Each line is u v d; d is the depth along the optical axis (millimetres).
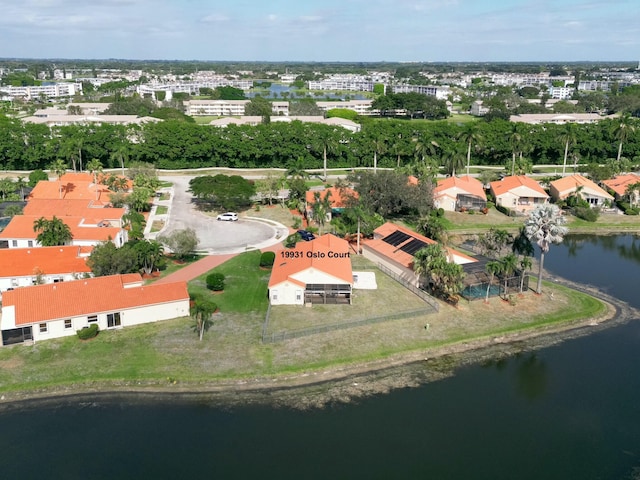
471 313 70938
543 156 170250
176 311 67812
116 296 65688
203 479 43594
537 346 64438
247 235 100625
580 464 46312
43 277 74625
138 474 44062
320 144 155000
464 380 57531
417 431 49688
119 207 109250
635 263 93500
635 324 70188
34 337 61625
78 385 54469
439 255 71312
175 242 84312
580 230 112062
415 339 64188
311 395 54125
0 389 53344
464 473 44969
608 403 54344
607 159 156625
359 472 44656
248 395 53750
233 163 161375
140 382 55000
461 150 159750
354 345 62438
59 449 46656
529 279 83438
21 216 92562
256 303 72375
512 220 115812
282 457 46062
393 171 131375
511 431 50094
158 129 156250
